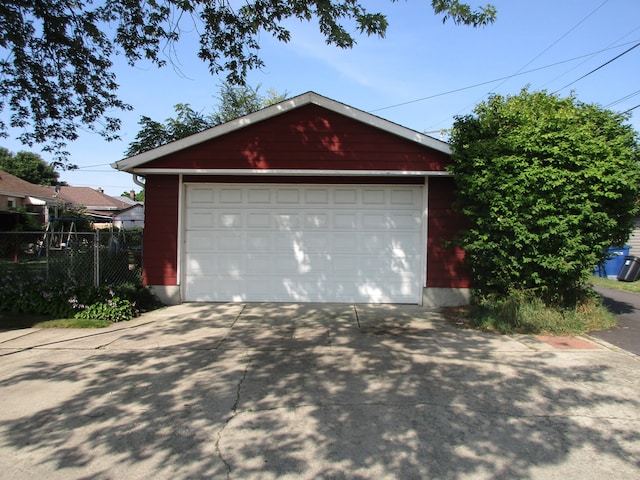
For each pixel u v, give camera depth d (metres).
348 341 6.37
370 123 8.34
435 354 5.80
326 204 8.93
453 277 8.77
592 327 7.14
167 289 8.84
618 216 7.25
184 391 4.53
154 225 8.82
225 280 9.00
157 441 3.53
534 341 6.44
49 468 3.15
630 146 7.35
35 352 5.81
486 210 7.27
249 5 7.55
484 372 5.14
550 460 3.30
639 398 4.45
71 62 9.23
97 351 5.86
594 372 5.17
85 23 8.36
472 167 7.35
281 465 3.21
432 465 3.22
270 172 8.47
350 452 3.39
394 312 8.23
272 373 5.06
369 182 8.86
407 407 4.19
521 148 6.94
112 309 7.54
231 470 3.14
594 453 3.40
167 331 6.88
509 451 3.42
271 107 8.32
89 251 9.62
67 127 10.52
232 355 5.71
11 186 28.36
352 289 8.98
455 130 7.98
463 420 3.93
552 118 7.07
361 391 4.56
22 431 3.68
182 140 8.32
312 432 3.69
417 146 8.47
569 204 6.73
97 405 4.19
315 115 8.49
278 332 6.84
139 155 8.29
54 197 29.89
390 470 3.16
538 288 7.37
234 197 8.95
